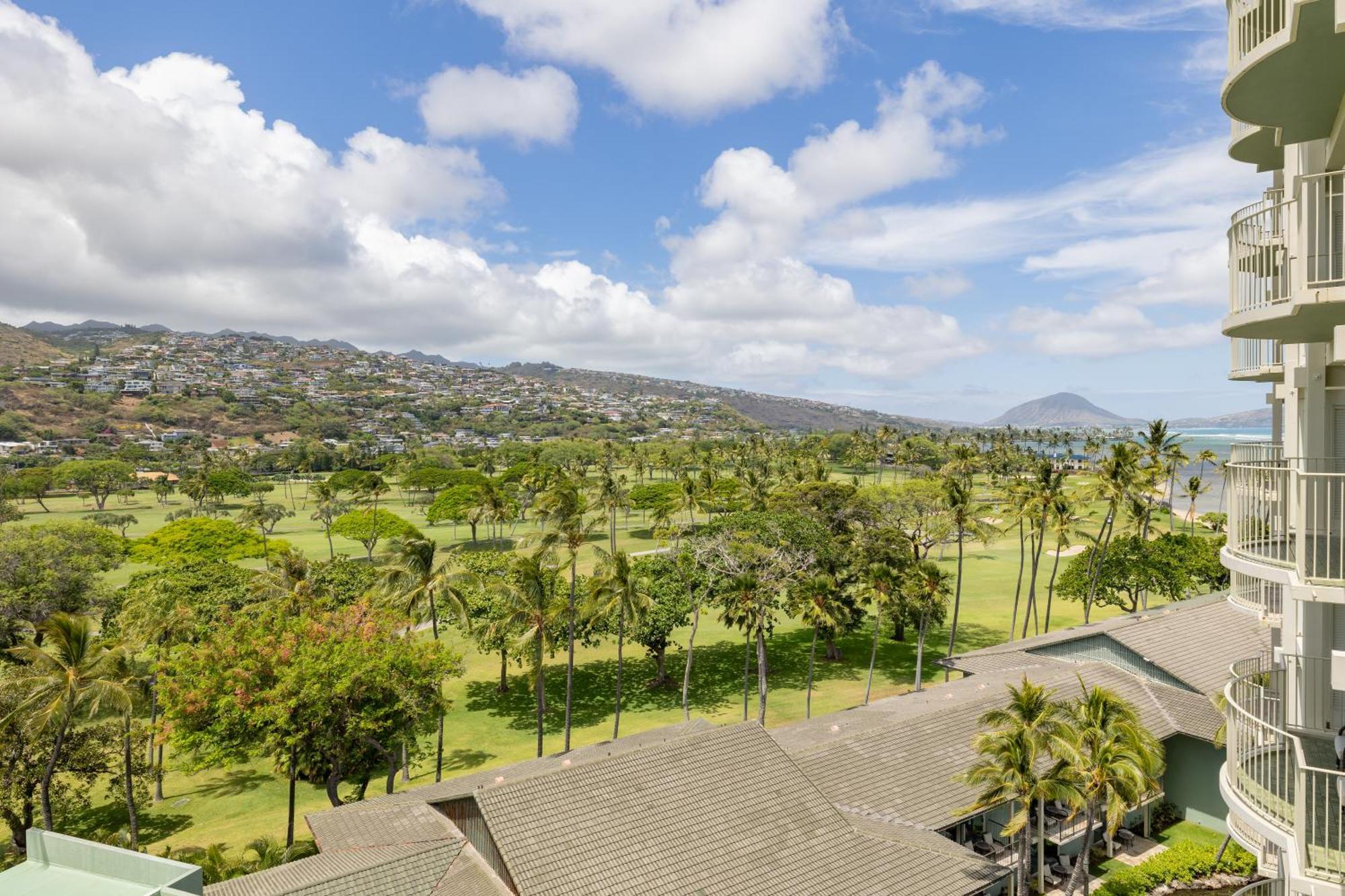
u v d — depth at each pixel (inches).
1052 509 2603.3
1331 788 507.8
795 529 2241.6
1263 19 457.4
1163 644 1464.1
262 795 1592.0
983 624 2819.9
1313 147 525.3
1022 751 908.0
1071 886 933.2
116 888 650.8
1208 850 1124.5
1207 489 4035.4
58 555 2289.6
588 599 1763.0
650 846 832.3
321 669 1312.7
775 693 2146.9
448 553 4303.6
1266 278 506.3
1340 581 439.8
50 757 1304.1
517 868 773.9
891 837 941.2
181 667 1425.9
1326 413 568.7
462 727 1934.1
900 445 7864.2
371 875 810.2
